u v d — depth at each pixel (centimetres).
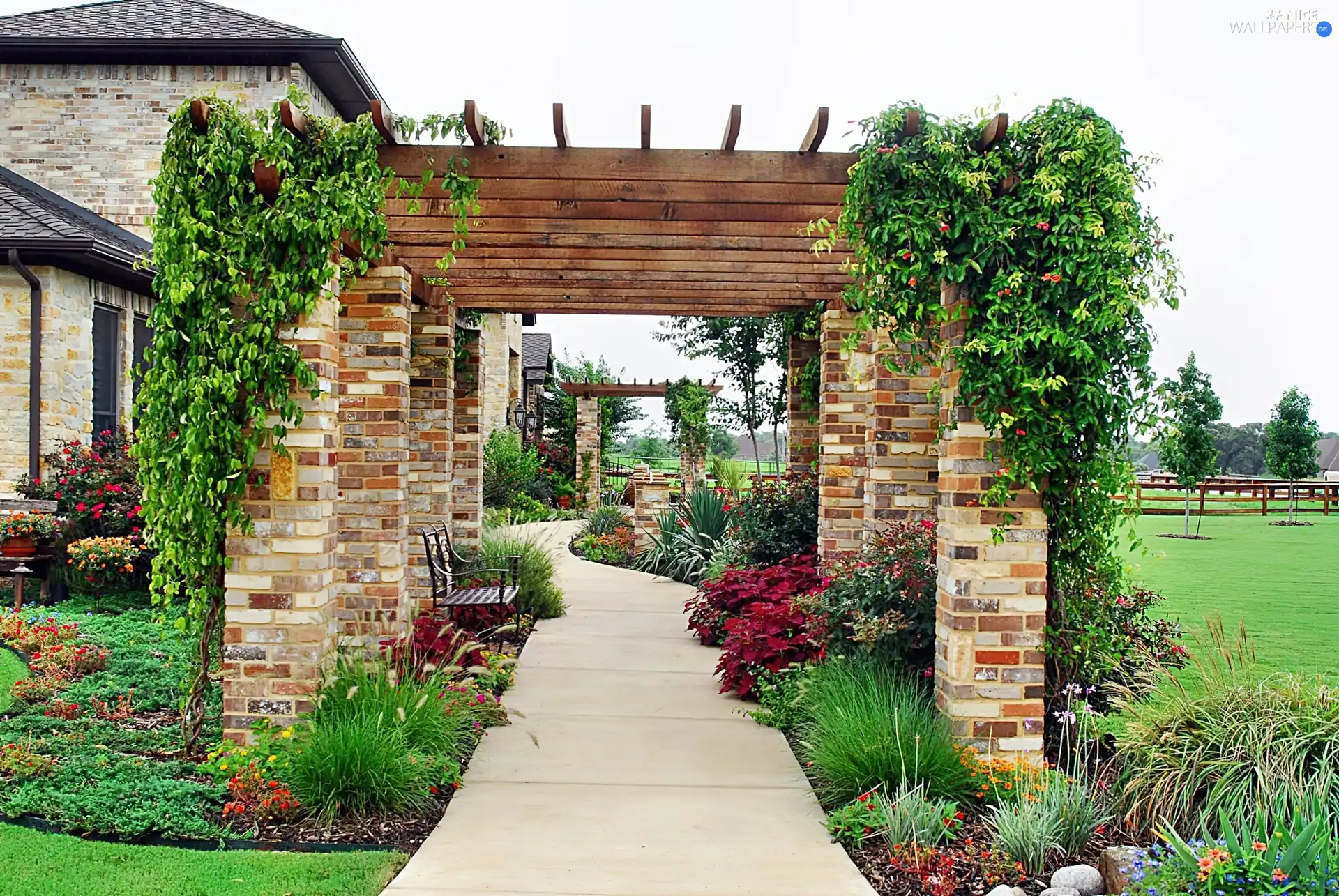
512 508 2014
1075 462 463
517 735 552
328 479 491
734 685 641
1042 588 464
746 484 1633
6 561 840
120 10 1391
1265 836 324
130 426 1072
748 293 837
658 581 1226
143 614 798
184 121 452
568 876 366
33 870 348
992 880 358
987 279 452
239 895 337
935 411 711
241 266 460
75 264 1020
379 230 483
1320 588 1167
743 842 403
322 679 481
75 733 495
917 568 537
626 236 619
